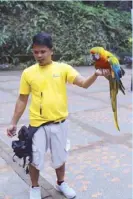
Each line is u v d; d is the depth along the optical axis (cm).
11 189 272
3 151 354
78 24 1245
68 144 247
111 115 509
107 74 198
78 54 1238
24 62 1147
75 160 334
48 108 225
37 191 249
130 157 344
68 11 1238
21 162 323
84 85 216
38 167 233
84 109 548
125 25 1423
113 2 1510
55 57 1198
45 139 232
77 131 426
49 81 223
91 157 342
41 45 214
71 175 300
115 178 295
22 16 1159
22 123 460
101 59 193
